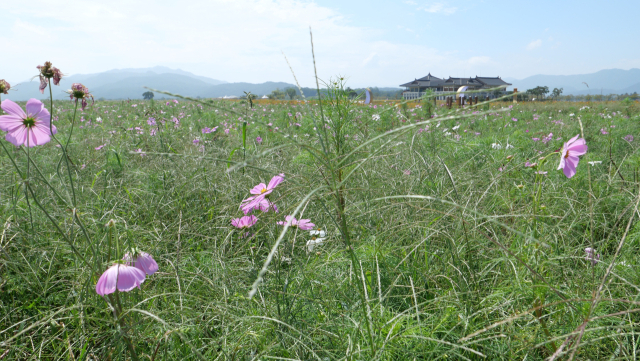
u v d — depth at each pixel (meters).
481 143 4.46
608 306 1.44
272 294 1.62
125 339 1.14
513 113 11.88
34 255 1.90
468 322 1.34
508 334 1.26
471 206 2.21
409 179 2.88
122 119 10.02
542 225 1.62
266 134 5.98
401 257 1.89
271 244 1.74
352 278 1.69
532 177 2.96
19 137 1.45
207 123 8.19
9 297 1.70
